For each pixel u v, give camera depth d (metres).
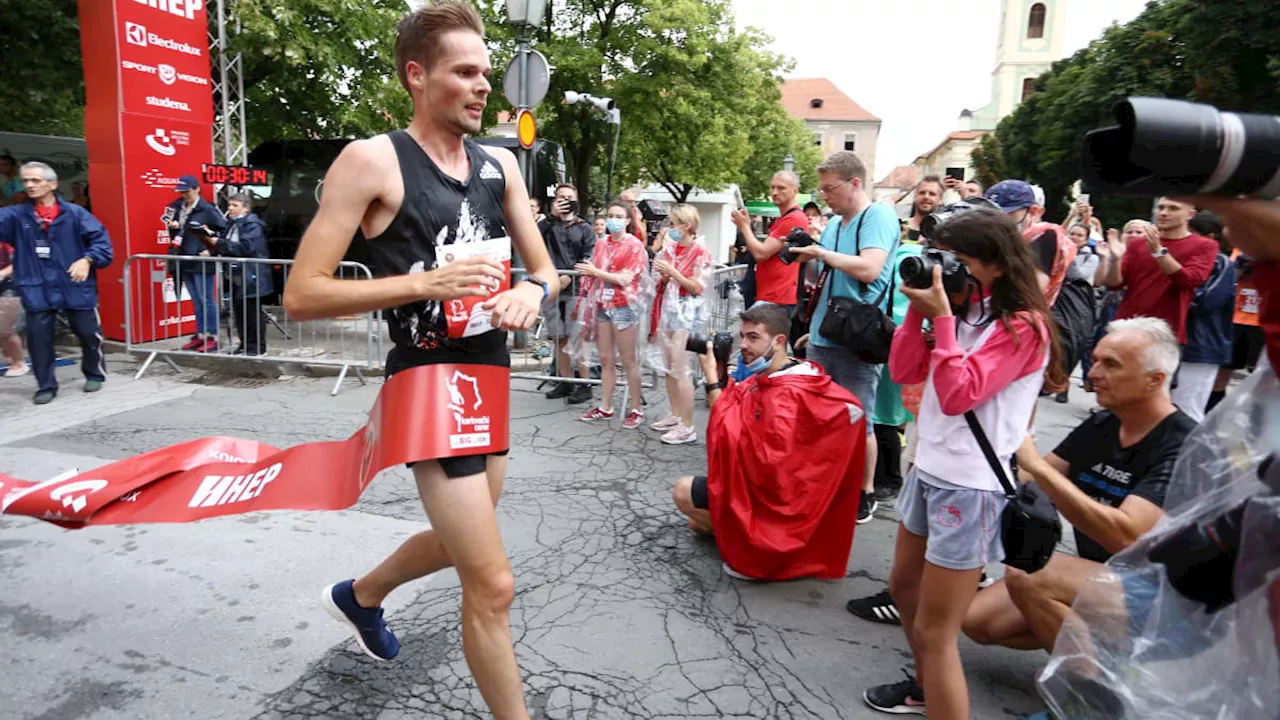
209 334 7.72
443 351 2.05
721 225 26.78
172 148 8.49
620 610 3.17
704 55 20.44
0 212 5.74
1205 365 5.29
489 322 2.06
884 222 3.94
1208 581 1.40
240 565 3.43
